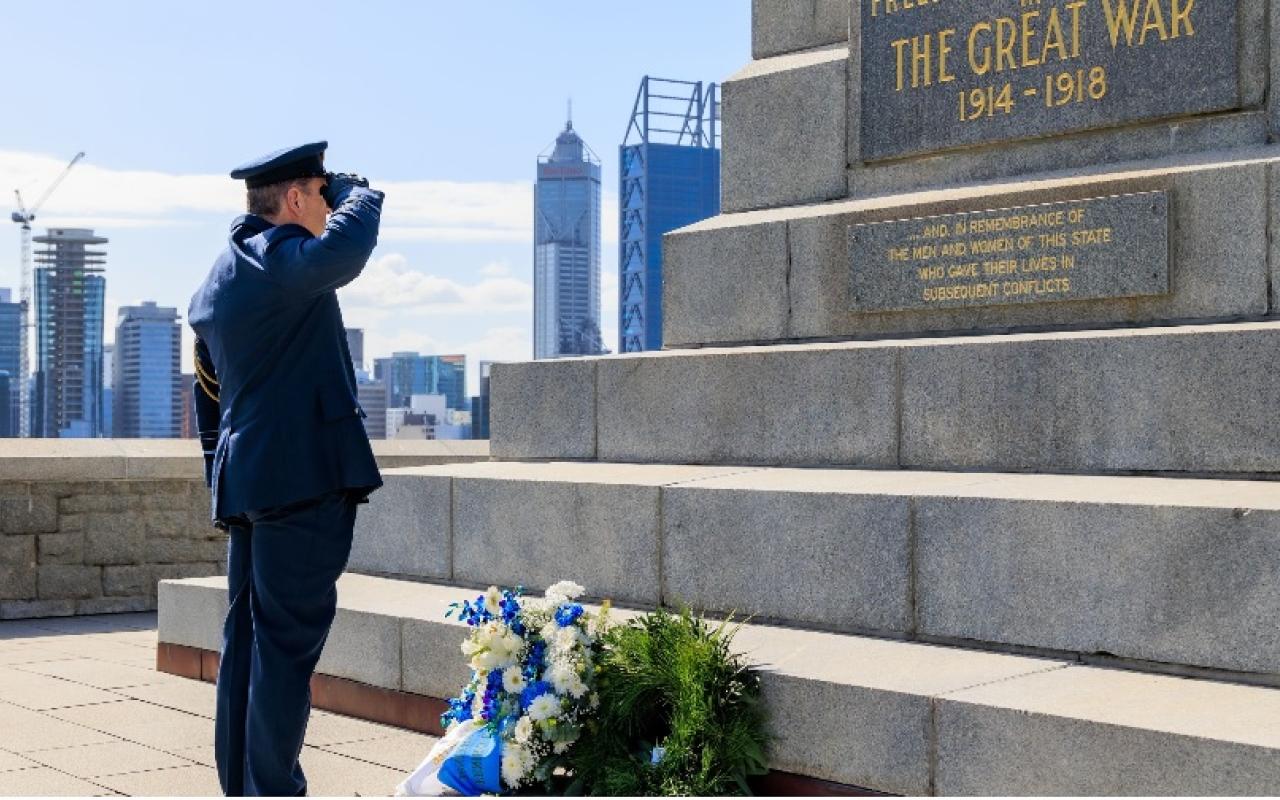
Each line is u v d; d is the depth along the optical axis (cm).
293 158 514
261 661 491
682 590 654
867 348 707
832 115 845
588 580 693
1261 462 585
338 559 501
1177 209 668
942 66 792
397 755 636
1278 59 675
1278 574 486
